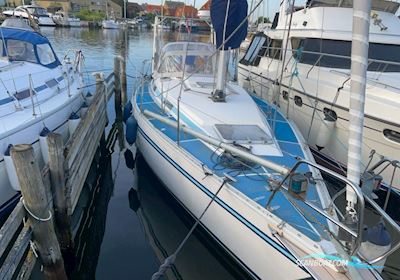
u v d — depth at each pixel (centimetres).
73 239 447
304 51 635
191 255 428
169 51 637
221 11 421
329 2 695
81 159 504
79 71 799
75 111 643
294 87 643
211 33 630
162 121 485
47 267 367
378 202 500
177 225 482
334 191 532
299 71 652
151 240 470
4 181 415
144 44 2728
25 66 595
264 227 316
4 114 461
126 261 432
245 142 426
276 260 307
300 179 292
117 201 573
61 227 411
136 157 679
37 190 336
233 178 372
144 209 537
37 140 479
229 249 372
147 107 587
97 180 644
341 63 623
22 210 337
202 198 398
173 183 462
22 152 319
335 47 631
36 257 358
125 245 462
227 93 557
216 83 543
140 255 443
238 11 418
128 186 625
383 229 261
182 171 429
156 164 509
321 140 578
